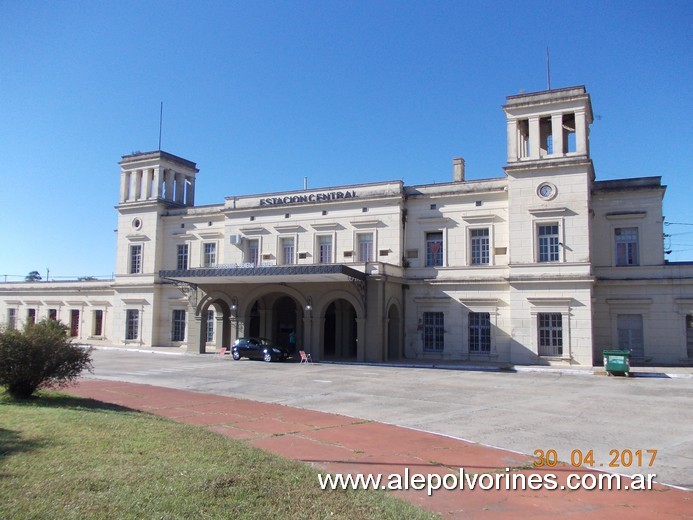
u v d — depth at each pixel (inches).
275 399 706.2
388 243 1365.7
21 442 371.9
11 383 600.7
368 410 627.2
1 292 2164.1
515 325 1194.6
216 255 1647.4
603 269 1234.6
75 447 363.3
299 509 268.8
